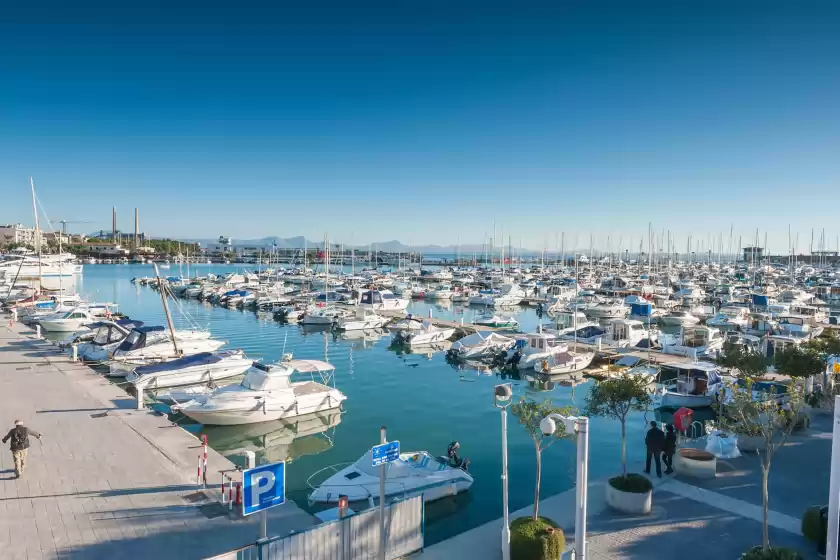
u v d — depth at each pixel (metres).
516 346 39.94
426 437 23.66
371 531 11.68
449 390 31.97
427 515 16.31
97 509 13.91
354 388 32.38
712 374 28.02
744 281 105.88
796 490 15.25
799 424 20.39
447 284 96.12
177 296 83.88
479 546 12.46
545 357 36.91
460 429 24.72
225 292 78.06
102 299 79.38
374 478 16.83
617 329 44.72
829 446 18.88
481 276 117.88
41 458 17.45
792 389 13.55
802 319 52.12
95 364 35.06
